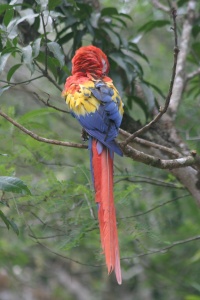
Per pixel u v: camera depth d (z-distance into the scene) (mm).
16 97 15422
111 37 11961
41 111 11773
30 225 11367
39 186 11602
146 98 12133
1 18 11945
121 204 11383
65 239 11289
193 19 13945
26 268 17375
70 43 15148
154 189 14016
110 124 9180
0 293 17328
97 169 9016
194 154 9562
